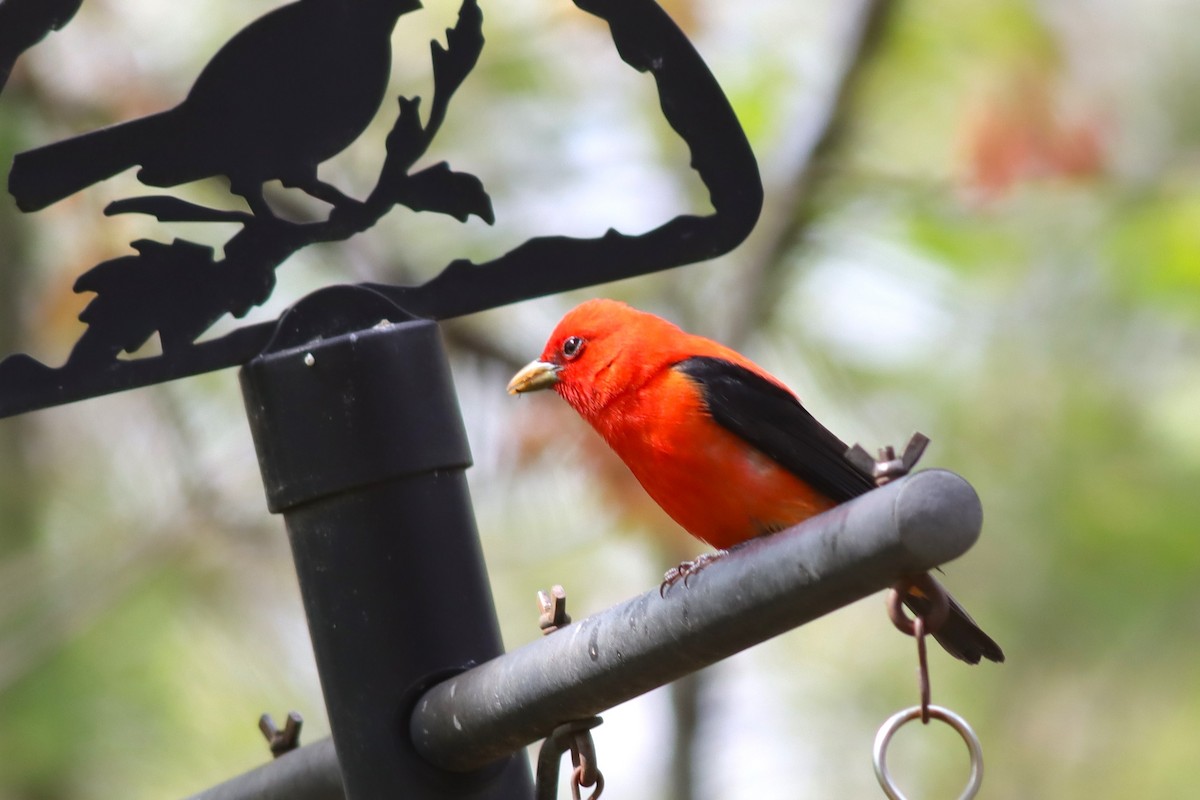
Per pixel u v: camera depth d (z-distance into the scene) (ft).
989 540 44.80
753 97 44.60
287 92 19.63
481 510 42.29
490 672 18.25
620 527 39.99
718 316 43.68
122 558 42.68
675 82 20.85
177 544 42.88
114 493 44.75
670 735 46.19
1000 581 45.32
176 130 19.29
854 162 44.24
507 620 44.91
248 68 19.53
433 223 42.29
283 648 45.83
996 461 44.19
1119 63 46.83
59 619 42.16
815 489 24.11
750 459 24.04
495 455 40.83
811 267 44.01
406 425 19.31
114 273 19.04
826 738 49.06
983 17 42.96
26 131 39.86
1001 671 47.29
